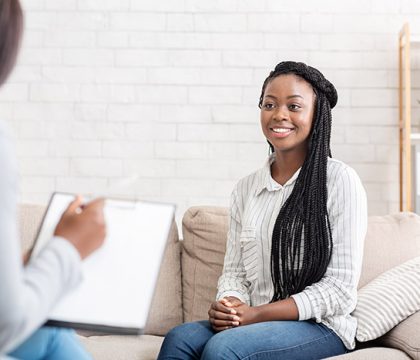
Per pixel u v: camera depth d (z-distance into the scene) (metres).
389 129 3.18
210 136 3.20
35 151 3.20
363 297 2.06
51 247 1.00
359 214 2.00
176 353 1.89
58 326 1.11
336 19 3.18
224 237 2.48
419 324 1.93
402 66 3.13
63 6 3.19
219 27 3.19
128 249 1.15
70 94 3.20
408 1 3.18
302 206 2.02
